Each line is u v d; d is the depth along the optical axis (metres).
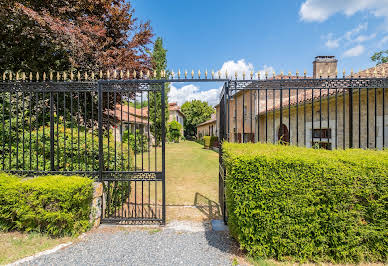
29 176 3.42
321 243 2.41
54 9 5.41
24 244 2.73
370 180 2.31
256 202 2.44
